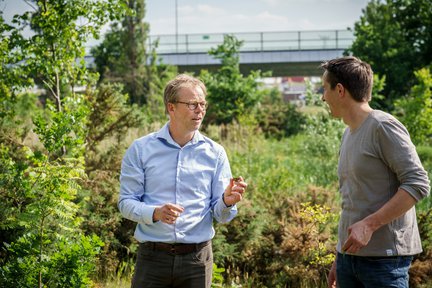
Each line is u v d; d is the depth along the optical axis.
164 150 3.62
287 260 6.30
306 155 15.77
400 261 3.30
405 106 17.30
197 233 3.59
